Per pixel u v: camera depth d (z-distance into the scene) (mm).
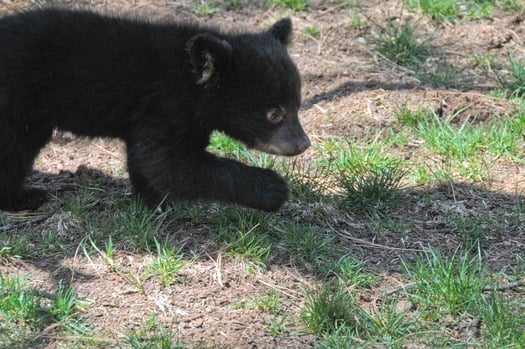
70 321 9164
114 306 9461
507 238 11031
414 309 9641
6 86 10789
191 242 10711
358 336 9148
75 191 11789
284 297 9789
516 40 16125
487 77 15062
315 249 10586
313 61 15484
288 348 8961
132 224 10727
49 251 10406
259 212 11242
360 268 10305
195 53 10484
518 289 9930
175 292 9742
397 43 15641
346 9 17109
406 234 11156
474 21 16656
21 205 11375
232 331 9164
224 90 10820
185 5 16891
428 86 14750
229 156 12844
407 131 13438
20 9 11977
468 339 9164
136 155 10984
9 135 10961
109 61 10969
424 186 12211
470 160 12742
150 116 10914
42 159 12758
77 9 11570
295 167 12570
